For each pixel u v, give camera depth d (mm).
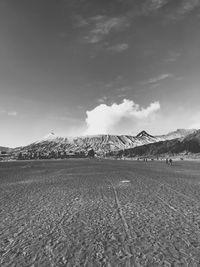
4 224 15414
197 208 18219
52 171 65688
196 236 12367
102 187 30984
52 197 24500
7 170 74500
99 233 13258
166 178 41219
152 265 9516
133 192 26469
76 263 9930
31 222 15711
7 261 10352
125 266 9531
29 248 11586
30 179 44125
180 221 14953
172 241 11789
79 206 19969
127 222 15047
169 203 20203
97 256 10484
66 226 14664
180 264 9523
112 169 69312
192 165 87875
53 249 11375
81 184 34625
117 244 11664
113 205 19984
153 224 14492
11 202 22312
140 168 72688
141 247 11219
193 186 30672
